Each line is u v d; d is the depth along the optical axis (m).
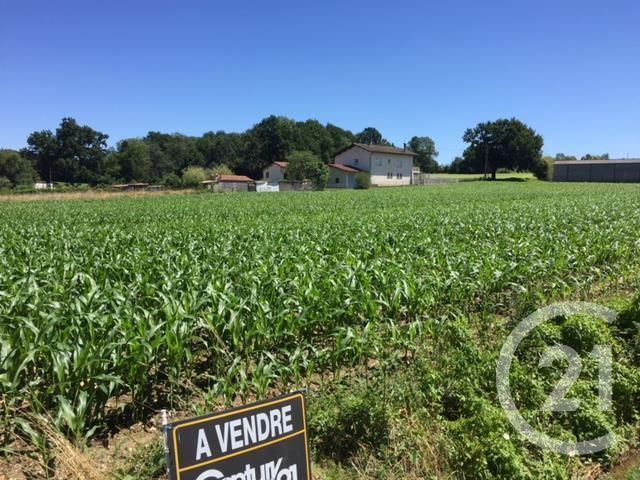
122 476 3.78
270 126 119.75
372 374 5.44
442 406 4.59
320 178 70.12
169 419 4.82
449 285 7.62
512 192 48.81
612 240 11.73
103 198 45.91
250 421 2.77
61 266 8.88
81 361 4.29
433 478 3.80
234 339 5.46
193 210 26.39
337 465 4.05
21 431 4.46
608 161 96.00
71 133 118.25
